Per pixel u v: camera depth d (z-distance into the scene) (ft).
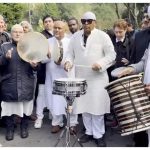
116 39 19.13
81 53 16.74
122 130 13.79
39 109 20.02
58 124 19.22
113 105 14.12
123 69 15.01
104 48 16.57
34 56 17.17
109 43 16.51
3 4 52.39
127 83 13.67
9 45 17.94
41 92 19.85
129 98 13.61
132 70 14.61
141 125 13.50
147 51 14.73
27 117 18.70
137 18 72.54
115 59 18.20
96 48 16.53
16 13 54.44
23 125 18.66
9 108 18.16
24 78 17.87
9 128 18.31
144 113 13.55
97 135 17.11
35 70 18.35
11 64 17.69
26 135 18.57
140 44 16.57
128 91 13.64
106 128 20.01
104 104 16.87
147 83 14.06
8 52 17.03
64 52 18.37
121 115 13.75
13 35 17.80
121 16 96.07
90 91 16.79
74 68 17.47
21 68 17.79
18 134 19.11
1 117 19.44
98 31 16.61
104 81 16.81
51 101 19.03
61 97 18.63
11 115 18.25
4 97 17.92
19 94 17.74
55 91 14.96
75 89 14.57
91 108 16.87
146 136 16.42
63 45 18.48
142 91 13.76
